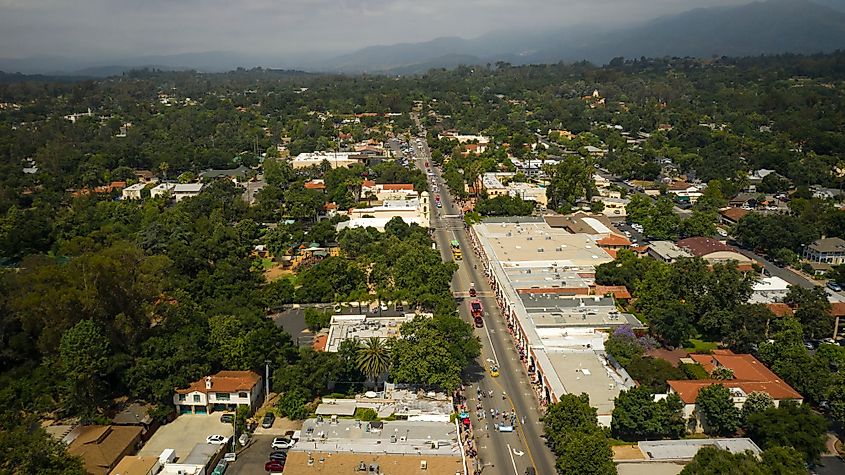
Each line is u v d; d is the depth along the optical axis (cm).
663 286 15838
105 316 12975
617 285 17375
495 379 13512
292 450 10175
